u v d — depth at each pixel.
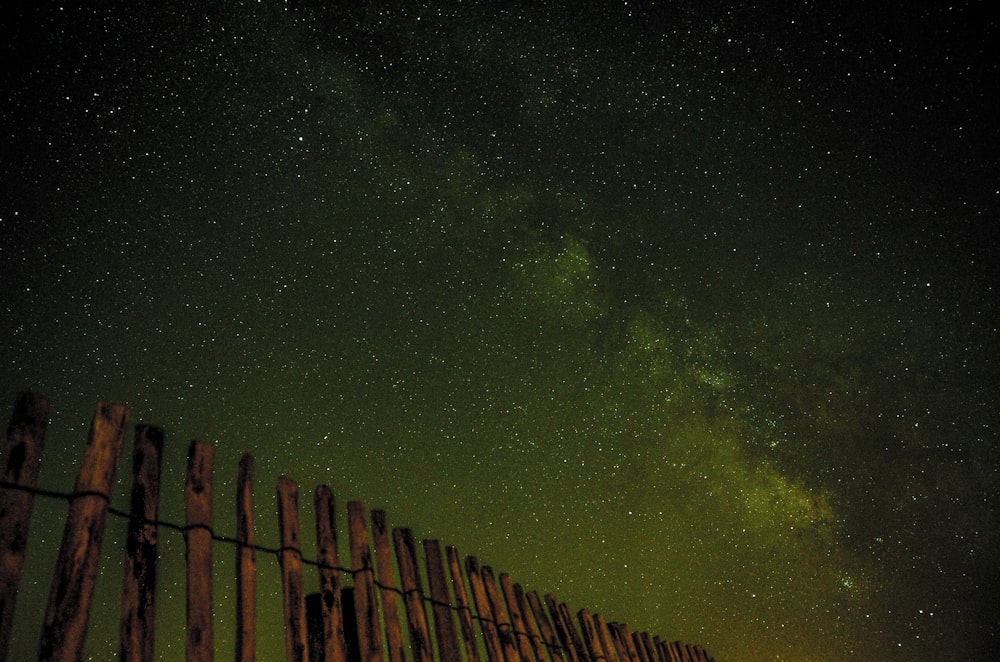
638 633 4.05
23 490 1.56
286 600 1.98
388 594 2.37
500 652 2.78
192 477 1.95
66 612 1.52
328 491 2.36
